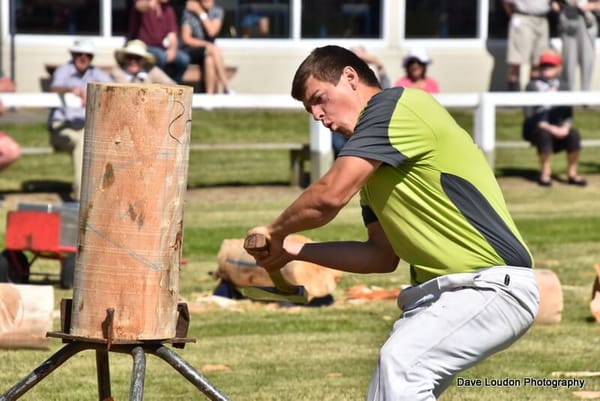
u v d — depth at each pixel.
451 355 9.65
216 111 42.66
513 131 41.03
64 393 14.63
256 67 45.81
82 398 14.43
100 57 44.06
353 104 9.98
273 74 45.97
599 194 33.38
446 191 9.73
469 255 9.79
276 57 45.94
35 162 35.59
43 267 22.94
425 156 9.70
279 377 15.48
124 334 10.06
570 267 23.58
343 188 9.57
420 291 9.95
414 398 9.50
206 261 23.94
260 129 40.88
